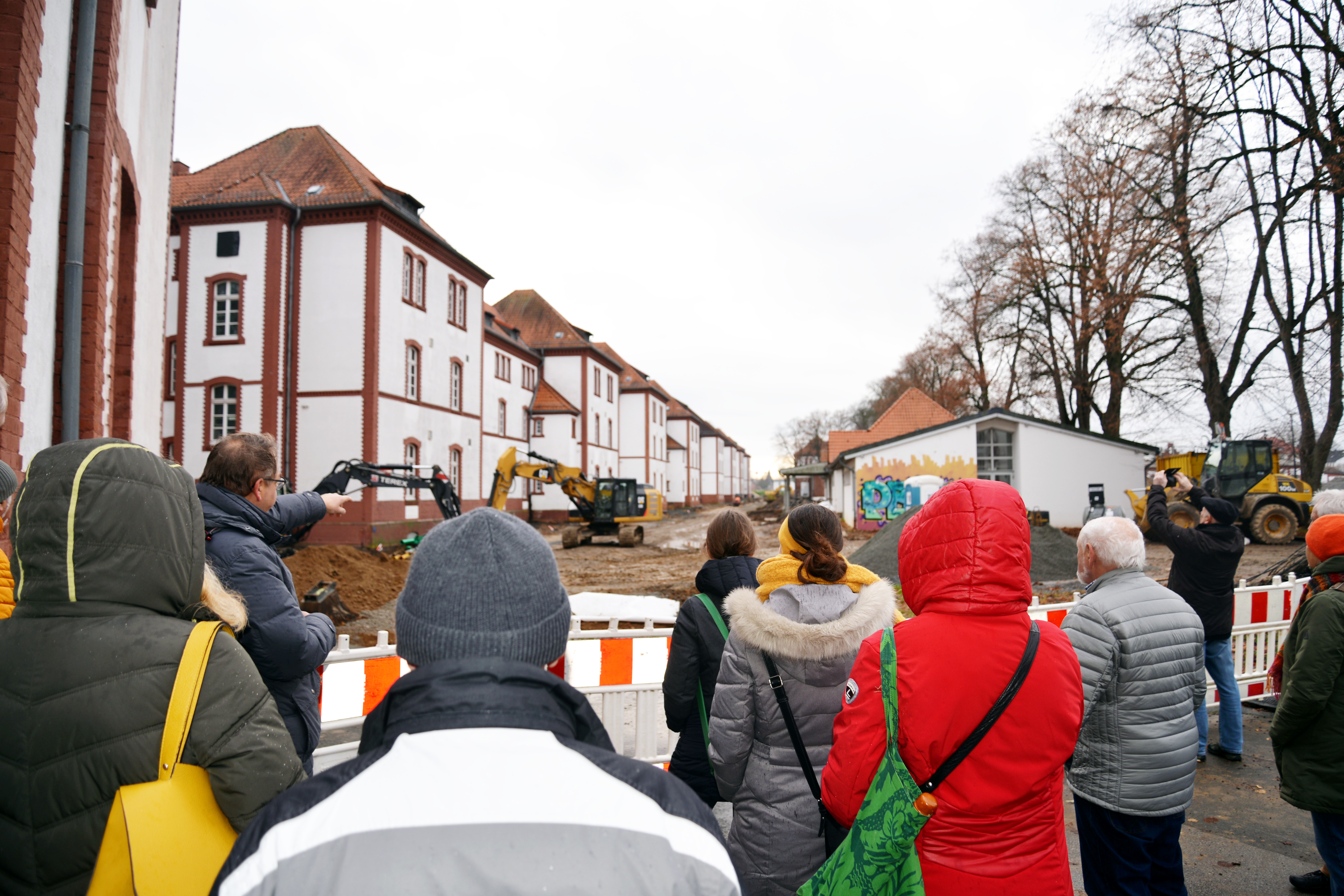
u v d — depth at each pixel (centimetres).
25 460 560
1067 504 2827
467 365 3244
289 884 80
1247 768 492
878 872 173
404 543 2403
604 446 5353
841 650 225
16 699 135
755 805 232
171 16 1055
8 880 134
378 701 379
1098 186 2416
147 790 133
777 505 5550
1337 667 284
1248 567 1542
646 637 436
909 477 2914
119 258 864
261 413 2491
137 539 147
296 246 2566
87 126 654
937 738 178
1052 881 179
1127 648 268
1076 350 2897
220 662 146
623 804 90
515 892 79
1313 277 1839
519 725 96
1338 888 295
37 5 555
